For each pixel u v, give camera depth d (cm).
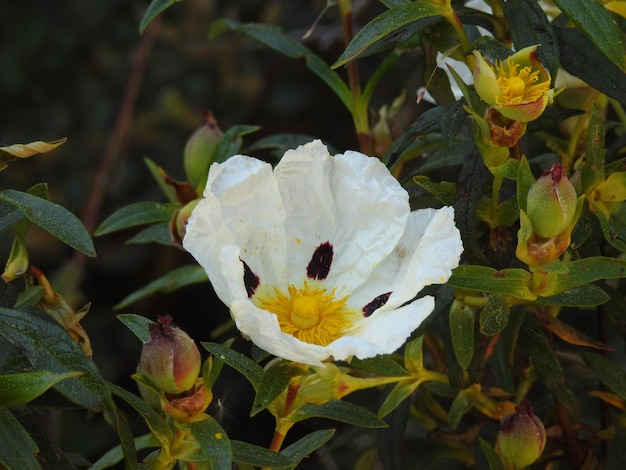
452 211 61
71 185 113
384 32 63
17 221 62
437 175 82
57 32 116
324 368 62
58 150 114
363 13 99
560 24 70
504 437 65
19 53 115
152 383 60
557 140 73
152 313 115
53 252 112
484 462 69
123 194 114
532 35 64
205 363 60
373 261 62
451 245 60
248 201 61
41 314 61
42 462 62
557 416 72
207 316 116
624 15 67
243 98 114
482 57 62
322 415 62
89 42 116
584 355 68
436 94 67
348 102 72
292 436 100
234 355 61
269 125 119
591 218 66
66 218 61
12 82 115
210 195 60
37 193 63
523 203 62
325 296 62
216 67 113
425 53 67
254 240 62
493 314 63
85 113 115
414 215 62
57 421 87
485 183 66
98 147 113
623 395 68
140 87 113
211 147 71
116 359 112
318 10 109
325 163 62
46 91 116
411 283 61
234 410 104
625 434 68
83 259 94
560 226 62
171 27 110
